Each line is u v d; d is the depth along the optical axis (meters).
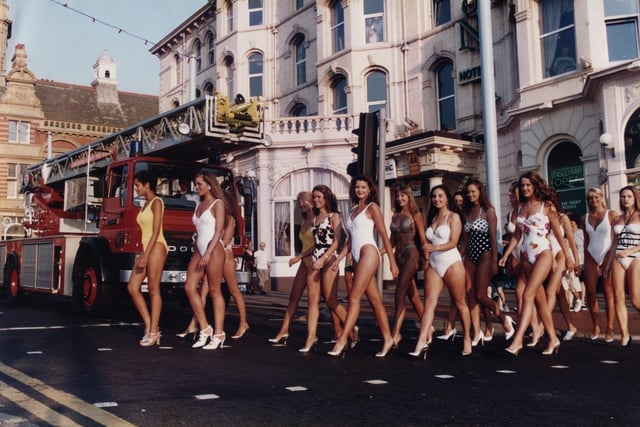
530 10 15.78
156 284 6.91
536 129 15.54
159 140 10.83
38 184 13.93
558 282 6.64
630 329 7.99
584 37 14.51
